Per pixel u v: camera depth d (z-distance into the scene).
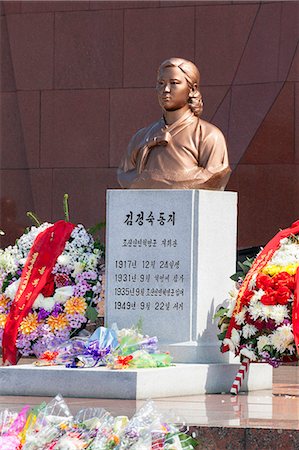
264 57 18.02
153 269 12.77
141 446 8.01
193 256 12.65
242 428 9.84
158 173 12.88
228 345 12.37
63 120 18.80
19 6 18.92
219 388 12.52
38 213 18.78
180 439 8.38
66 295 13.34
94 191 18.61
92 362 12.12
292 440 9.72
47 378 11.98
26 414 8.72
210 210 12.81
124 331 12.41
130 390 11.65
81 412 8.41
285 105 17.91
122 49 18.61
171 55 18.41
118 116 18.58
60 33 18.84
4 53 19.05
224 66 18.17
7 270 13.69
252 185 18.00
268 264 12.44
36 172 18.86
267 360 12.23
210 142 12.95
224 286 13.02
